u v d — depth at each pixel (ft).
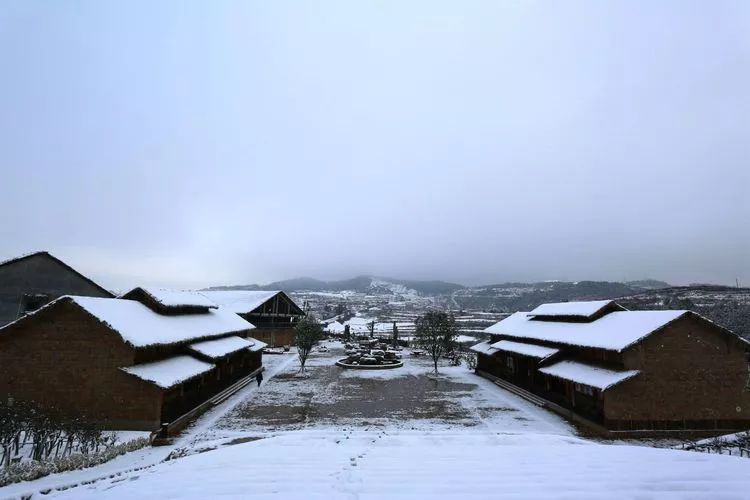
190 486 28.25
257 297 239.91
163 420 71.61
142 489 28.37
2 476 42.47
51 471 46.93
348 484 27.68
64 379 71.15
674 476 28.35
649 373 75.31
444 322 170.91
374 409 92.68
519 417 87.04
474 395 109.91
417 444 44.24
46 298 119.14
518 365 115.85
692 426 74.23
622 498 24.67
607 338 83.05
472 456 35.37
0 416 55.31
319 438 48.06
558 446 40.78
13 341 71.87
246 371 129.29
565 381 89.15
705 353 76.23
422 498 25.00
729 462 31.96
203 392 91.09
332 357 192.65
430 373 148.46
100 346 71.82
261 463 33.88
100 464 53.01
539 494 25.38
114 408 70.44
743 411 74.90
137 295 94.89
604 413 74.33
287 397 104.63
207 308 123.95
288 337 244.83
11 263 114.52
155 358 80.64
